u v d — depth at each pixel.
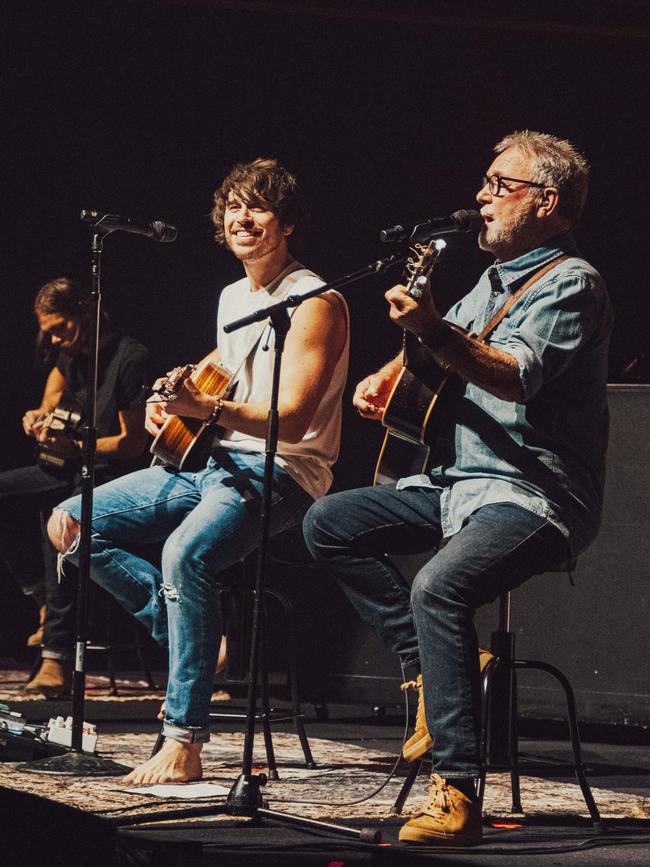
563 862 3.47
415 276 3.63
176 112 10.20
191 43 10.15
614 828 3.96
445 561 3.74
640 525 6.11
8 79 10.13
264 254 4.77
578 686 6.20
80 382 7.41
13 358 10.13
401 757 4.04
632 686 6.08
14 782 4.25
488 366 3.66
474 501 3.89
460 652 3.69
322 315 4.68
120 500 4.71
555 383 3.90
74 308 7.34
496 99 9.90
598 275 3.94
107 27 10.15
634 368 7.58
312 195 10.10
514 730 4.17
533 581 6.32
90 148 10.22
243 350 4.78
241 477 4.59
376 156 10.07
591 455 3.96
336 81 10.09
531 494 3.85
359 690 6.76
